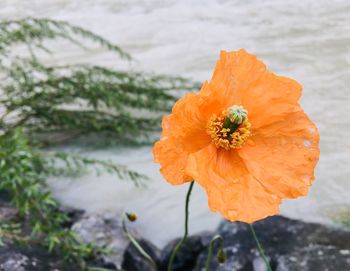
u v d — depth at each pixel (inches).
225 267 15.8
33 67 22.9
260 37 34.5
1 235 14.9
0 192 18.8
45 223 16.6
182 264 17.1
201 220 18.7
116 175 21.3
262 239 16.5
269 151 10.5
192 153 9.9
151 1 43.9
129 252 17.1
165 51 34.4
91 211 19.2
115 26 39.6
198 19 39.0
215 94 10.4
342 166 20.8
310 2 39.6
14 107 22.7
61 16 42.7
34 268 15.1
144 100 24.0
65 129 23.7
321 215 17.9
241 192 10.1
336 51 31.0
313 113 24.7
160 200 19.8
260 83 10.5
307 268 15.3
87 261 16.3
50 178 21.1
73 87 22.7
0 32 23.2
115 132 23.3
